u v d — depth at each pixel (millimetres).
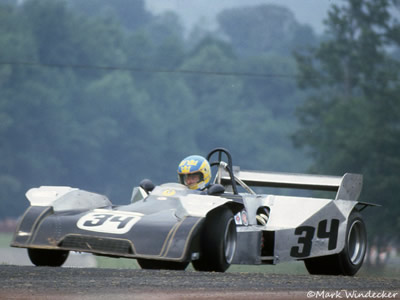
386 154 193500
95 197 29516
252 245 30297
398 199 179375
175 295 17516
